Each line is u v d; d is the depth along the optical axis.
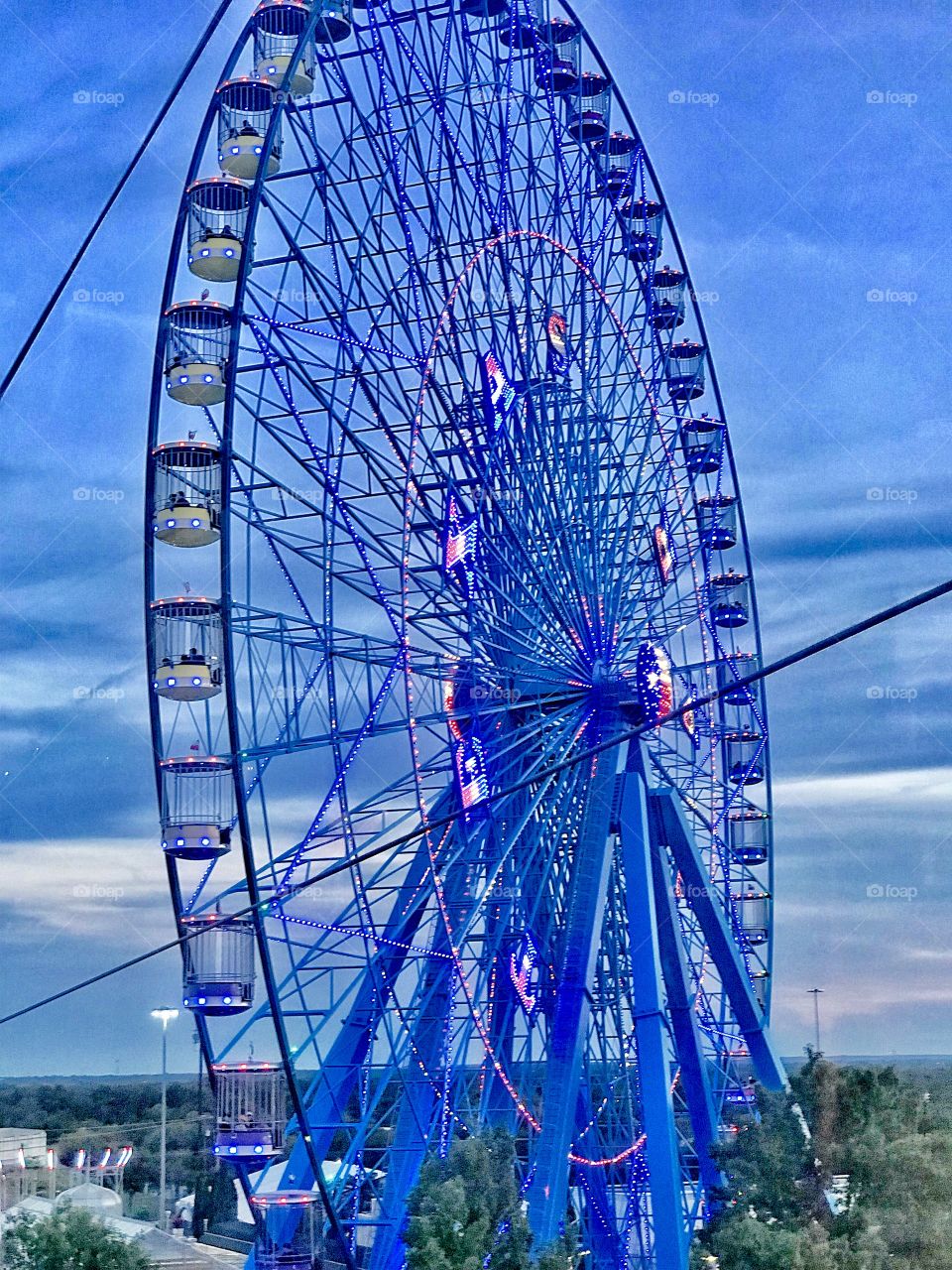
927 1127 63.09
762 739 76.19
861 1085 62.34
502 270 60.62
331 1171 60.56
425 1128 56.12
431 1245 48.38
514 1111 57.91
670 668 64.31
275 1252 52.47
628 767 63.56
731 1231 53.97
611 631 63.53
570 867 61.00
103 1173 110.44
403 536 54.53
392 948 56.00
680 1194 57.47
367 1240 66.62
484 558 58.12
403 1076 54.28
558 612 60.62
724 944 68.12
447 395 57.84
